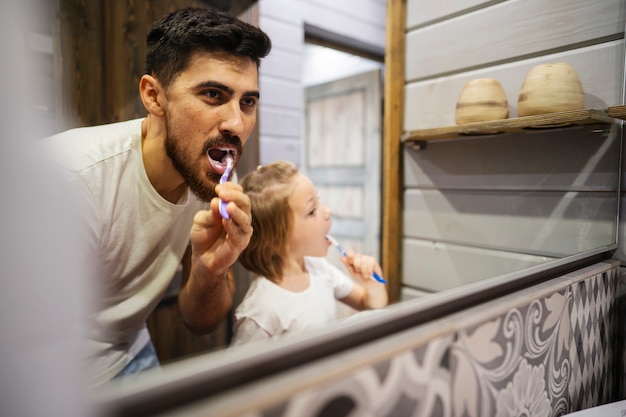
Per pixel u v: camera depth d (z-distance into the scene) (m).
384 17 1.87
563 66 0.66
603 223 0.72
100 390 0.22
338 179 1.95
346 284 0.95
